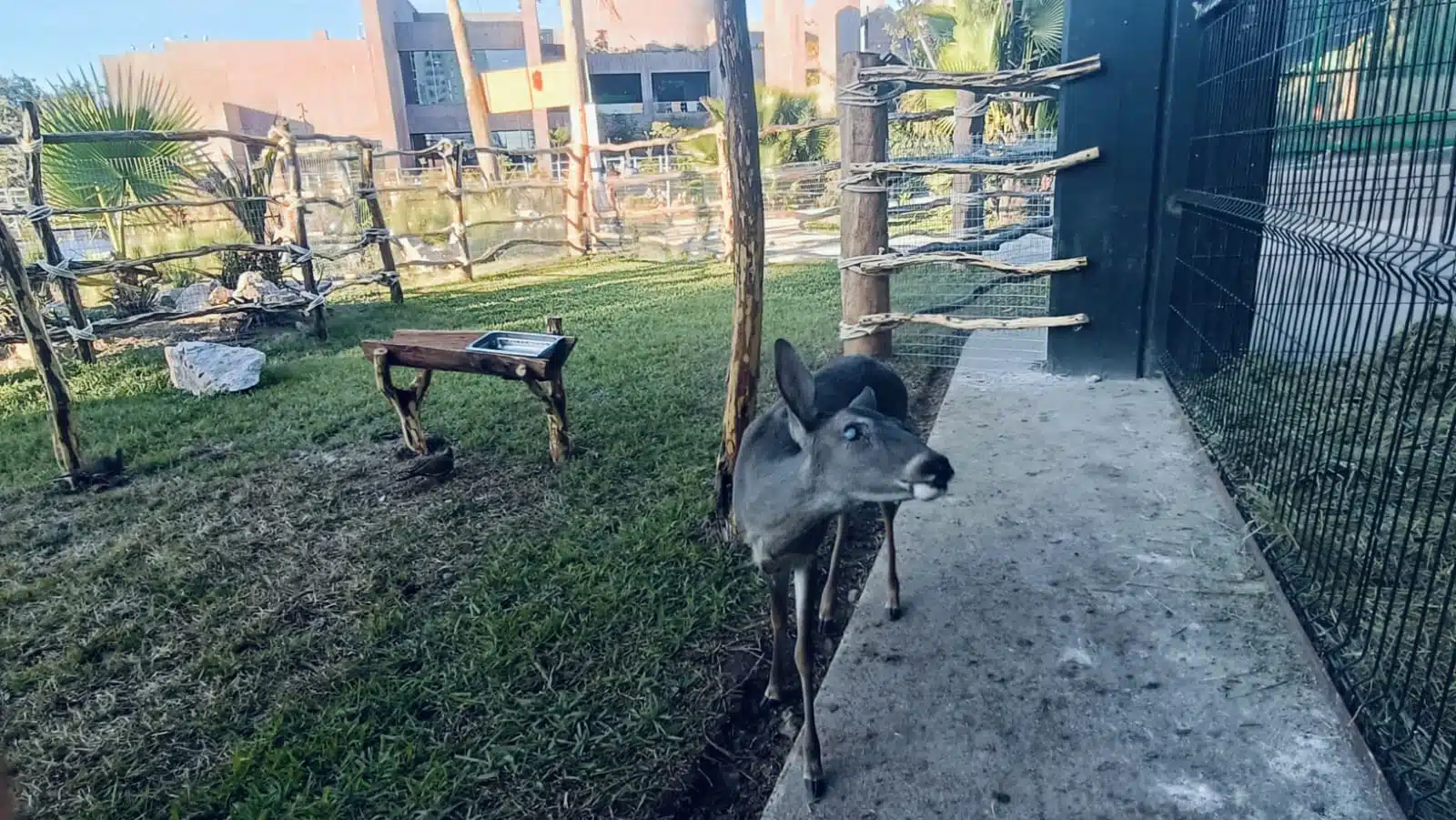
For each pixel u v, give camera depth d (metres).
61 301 8.90
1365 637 2.58
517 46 26.11
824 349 6.71
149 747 2.58
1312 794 2.12
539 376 4.25
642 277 11.55
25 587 3.47
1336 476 2.98
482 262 12.45
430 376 4.62
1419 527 3.12
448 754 2.48
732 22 3.20
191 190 9.35
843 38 22.27
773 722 2.64
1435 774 2.08
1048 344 5.62
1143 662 2.66
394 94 24.67
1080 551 3.33
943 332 6.65
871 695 2.59
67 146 8.22
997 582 3.14
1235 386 4.29
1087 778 2.22
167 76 22.94
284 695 2.78
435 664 2.89
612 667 2.83
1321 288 4.50
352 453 4.90
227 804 2.36
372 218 9.97
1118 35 5.00
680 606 3.19
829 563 3.49
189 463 4.82
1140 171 5.16
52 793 2.41
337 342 8.06
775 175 13.14
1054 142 6.96
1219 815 2.08
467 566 3.55
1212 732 2.35
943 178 10.00
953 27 15.42
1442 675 2.39
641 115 27.00
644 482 4.28
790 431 2.31
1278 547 3.17
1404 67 3.12
